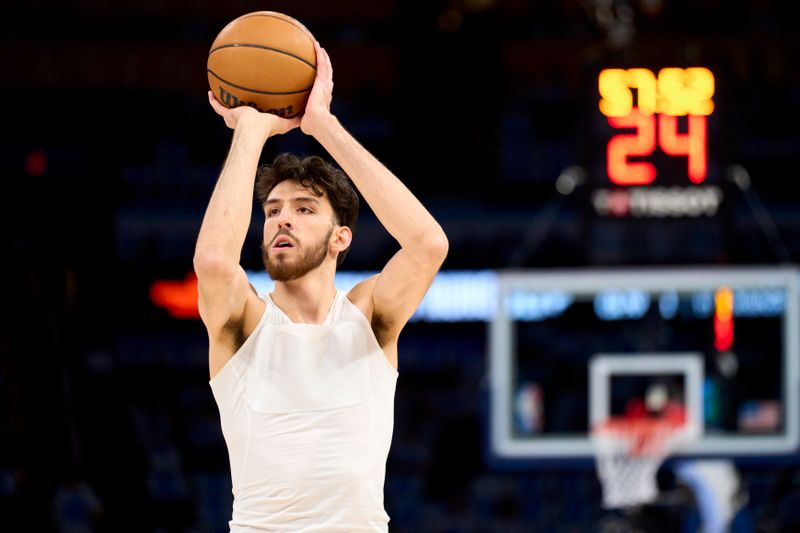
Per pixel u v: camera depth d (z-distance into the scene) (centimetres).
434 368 3531
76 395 2934
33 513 2575
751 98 3647
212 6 3603
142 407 3381
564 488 3153
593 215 1958
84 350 3219
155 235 3478
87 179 3497
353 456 621
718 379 2073
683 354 2109
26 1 3525
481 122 3431
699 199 1942
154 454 3259
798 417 2039
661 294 2036
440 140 3444
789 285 1994
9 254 3189
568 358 3231
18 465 2633
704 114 1944
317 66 670
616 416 2089
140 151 3603
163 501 3144
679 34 3581
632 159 1947
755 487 3000
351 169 636
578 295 2044
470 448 3384
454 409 3456
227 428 632
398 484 3238
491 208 3478
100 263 3409
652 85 1950
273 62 657
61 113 3594
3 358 2797
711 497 2219
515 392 2059
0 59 3559
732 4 3572
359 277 3381
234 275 609
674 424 2081
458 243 3475
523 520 3112
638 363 2117
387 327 653
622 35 2530
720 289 1994
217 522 3150
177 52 3616
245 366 630
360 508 621
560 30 3606
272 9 3622
